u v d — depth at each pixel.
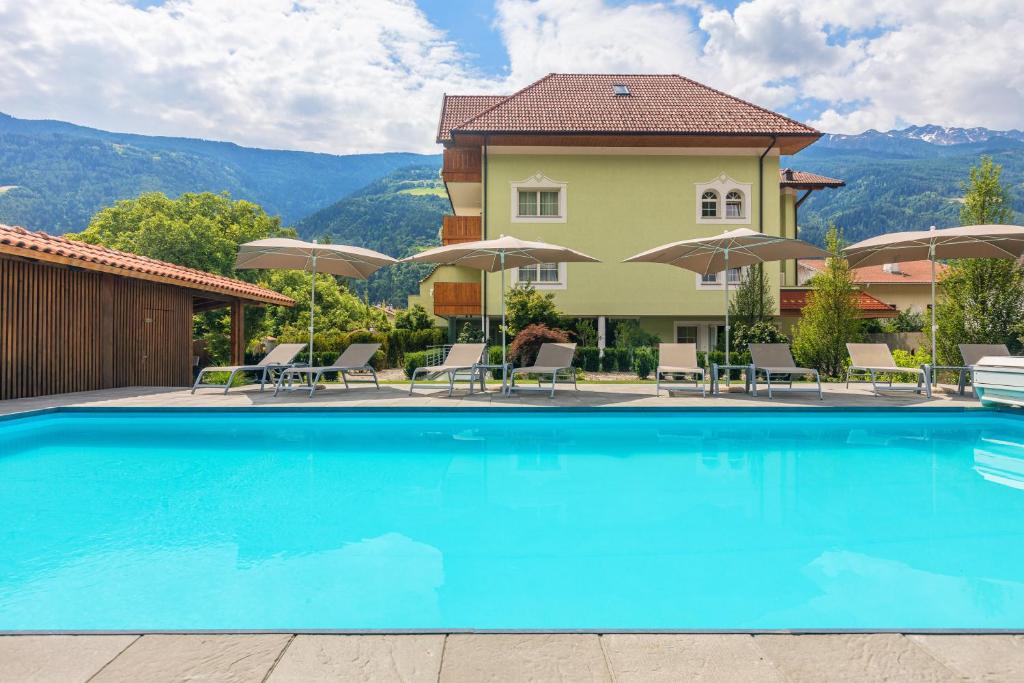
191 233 25.42
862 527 3.98
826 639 2.11
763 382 12.58
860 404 8.87
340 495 4.79
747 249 10.80
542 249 10.20
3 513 4.30
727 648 2.05
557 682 1.85
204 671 1.90
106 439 7.30
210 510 4.37
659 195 19.94
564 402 9.14
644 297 19.92
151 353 12.78
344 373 11.28
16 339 9.47
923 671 1.91
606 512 4.33
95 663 1.94
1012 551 3.53
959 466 5.83
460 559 3.42
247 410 8.51
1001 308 12.34
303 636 2.12
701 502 4.58
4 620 2.63
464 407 8.54
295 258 11.95
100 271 10.15
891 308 23.92
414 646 2.06
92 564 3.33
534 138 19.14
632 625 2.62
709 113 20.30
